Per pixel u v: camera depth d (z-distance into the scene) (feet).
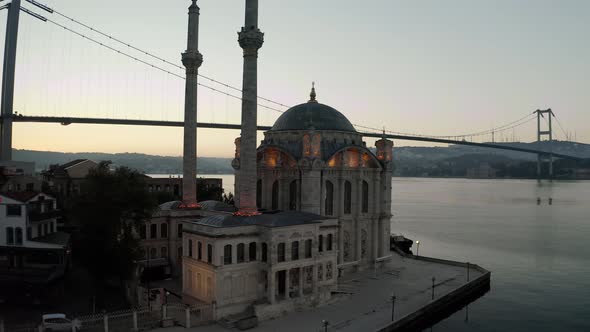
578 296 268.41
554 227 579.89
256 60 225.76
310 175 255.29
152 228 272.51
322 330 183.93
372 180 292.20
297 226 211.82
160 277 269.44
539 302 256.93
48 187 407.44
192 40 283.79
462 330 214.90
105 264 226.79
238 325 184.55
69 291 228.84
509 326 220.43
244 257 206.39
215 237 195.83
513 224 611.06
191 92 283.59
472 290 262.26
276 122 299.58
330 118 285.23
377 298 230.48
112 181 237.45
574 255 392.47
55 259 225.97
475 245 443.32
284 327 188.44
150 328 180.55
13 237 226.99
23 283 205.87
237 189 277.85
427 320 218.18
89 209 228.63
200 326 186.80
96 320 180.34
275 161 279.08
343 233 275.39
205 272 202.18
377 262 291.58
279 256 208.03
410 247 428.15
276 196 278.46
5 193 226.38
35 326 173.17
